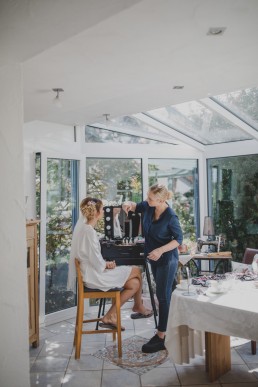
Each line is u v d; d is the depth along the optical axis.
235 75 3.00
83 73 2.76
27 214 4.36
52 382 2.98
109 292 3.49
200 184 5.70
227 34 2.17
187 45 2.31
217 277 3.40
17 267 2.01
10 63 2.03
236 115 4.53
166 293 3.52
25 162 4.37
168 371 3.12
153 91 3.42
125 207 4.01
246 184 5.28
